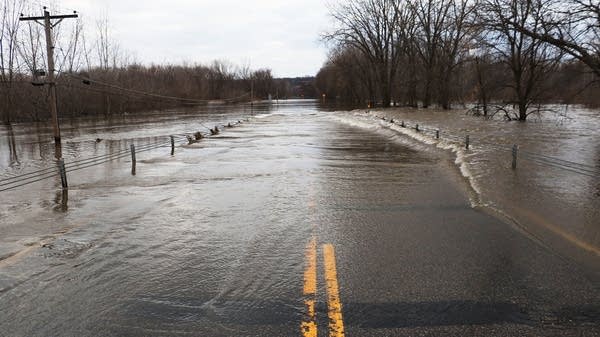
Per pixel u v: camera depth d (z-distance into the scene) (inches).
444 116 1588.3
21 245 264.7
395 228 285.1
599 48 649.0
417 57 2237.9
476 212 325.7
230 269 216.8
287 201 375.2
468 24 1000.9
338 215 322.7
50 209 370.6
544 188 398.6
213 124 1743.4
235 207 355.3
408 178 485.4
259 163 629.6
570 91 858.8
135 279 205.9
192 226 299.3
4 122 1808.6
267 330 156.9
